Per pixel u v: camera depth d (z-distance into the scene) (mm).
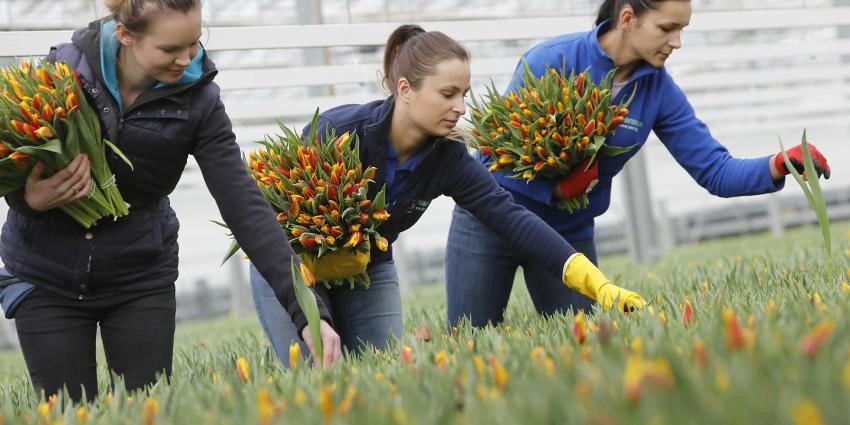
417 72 6715
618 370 3367
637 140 8156
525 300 12094
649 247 30766
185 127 5859
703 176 8211
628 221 31109
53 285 6055
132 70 5684
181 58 5387
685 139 8258
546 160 7750
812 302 5355
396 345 6316
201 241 49062
